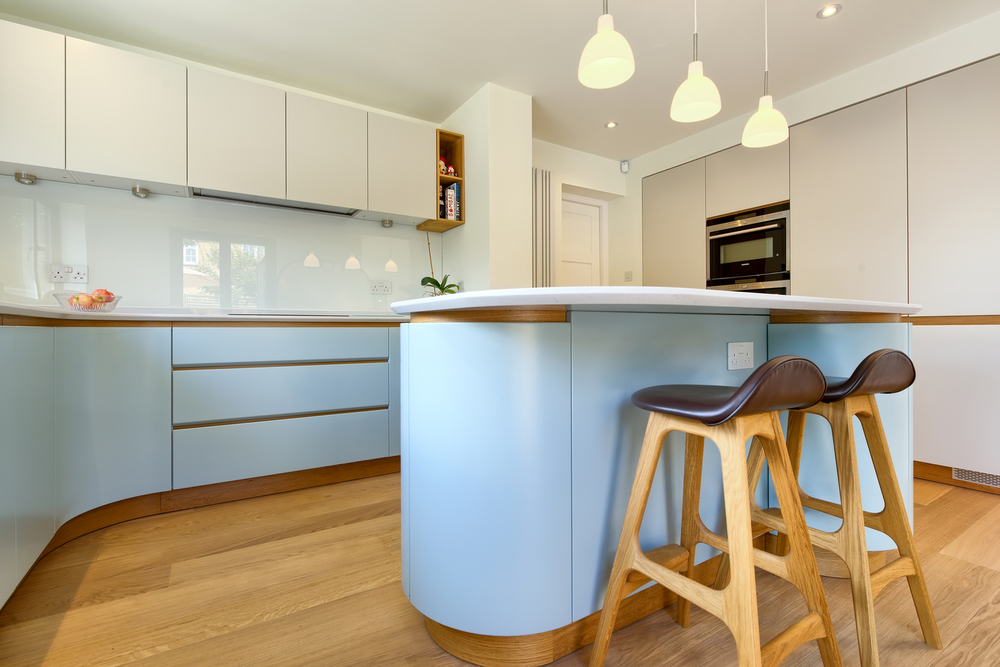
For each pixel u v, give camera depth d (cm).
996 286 236
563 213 450
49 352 158
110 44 252
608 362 118
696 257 393
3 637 119
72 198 239
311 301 304
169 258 262
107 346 184
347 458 245
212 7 226
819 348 154
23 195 229
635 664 110
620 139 402
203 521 196
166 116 235
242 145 254
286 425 228
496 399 105
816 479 157
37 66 209
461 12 233
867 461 151
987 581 148
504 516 105
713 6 231
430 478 113
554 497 108
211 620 127
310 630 124
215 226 275
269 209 291
